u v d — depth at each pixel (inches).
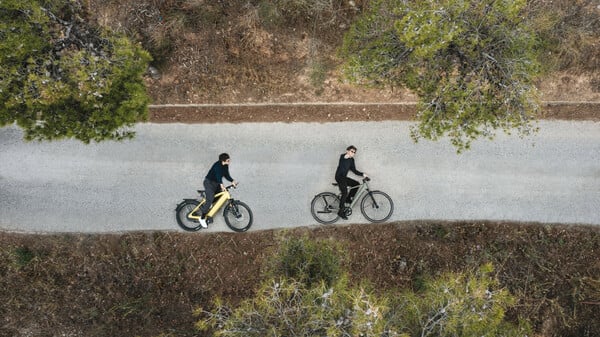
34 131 340.2
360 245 457.7
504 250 457.4
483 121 372.5
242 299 453.7
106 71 335.6
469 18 320.5
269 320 327.6
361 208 448.8
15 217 462.0
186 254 459.5
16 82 315.3
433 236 457.7
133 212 460.1
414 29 306.8
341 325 310.8
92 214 461.1
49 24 334.6
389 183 459.2
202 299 459.8
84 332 463.2
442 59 342.0
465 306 330.0
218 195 412.8
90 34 351.3
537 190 459.5
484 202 459.8
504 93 333.7
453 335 333.7
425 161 459.5
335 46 440.8
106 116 339.0
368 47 363.9
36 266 459.2
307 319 317.7
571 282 454.6
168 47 436.5
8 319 461.7
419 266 454.3
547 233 459.5
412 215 459.5
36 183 463.2
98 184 462.0
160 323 460.8
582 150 459.8
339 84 454.3
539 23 411.2
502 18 323.9
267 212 458.6
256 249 457.4
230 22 431.5
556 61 439.2
